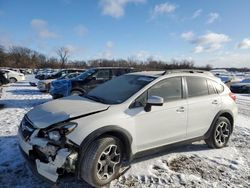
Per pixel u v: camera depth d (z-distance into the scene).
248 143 5.48
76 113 3.25
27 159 3.15
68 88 9.86
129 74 4.77
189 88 4.50
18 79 25.58
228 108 5.04
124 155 3.58
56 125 3.04
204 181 3.64
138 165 4.05
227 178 3.78
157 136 3.90
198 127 4.53
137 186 3.39
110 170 3.39
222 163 4.32
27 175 3.58
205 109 4.59
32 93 14.94
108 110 3.45
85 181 3.23
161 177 3.68
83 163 3.10
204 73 5.00
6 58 73.81
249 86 19.27
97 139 3.20
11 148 4.58
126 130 3.45
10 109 8.91
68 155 2.94
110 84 4.64
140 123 3.64
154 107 3.82
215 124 4.84
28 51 85.25
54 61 76.19
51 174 2.95
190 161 4.34
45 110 3.54
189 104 4.33
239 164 4.30
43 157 3.04
